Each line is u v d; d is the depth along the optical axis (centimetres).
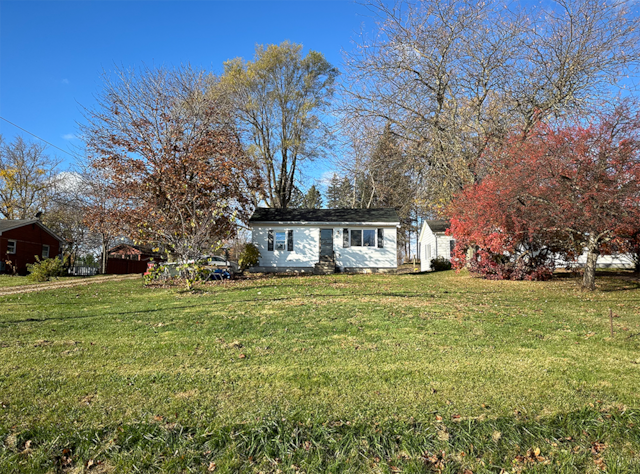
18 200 3956
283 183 3319
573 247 1516
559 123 1405
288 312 918
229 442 363
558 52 1742
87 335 721
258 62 2981
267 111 3070
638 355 605
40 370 529
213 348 640
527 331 753
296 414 409
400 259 4803
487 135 1830
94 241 3781
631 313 923
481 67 1878
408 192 2734
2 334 723
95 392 462
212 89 2361
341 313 903
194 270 1433
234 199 2208
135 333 736
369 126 2062
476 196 1581
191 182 1881
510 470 331
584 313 926
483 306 1015
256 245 2303
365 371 534
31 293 1371
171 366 552
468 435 371
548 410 423
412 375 519
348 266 2278
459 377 513
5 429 374
